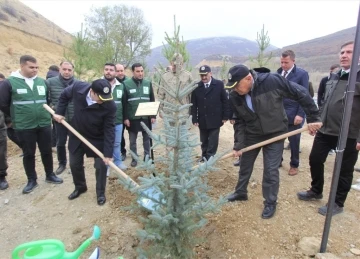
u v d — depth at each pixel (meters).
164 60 6.05
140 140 6.79
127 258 2.79
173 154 2.48
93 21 34.81
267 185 3.23
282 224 3.13
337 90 3.21
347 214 3.34
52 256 1.79
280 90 2.96
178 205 2.37
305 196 3.63
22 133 3.90
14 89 3.74
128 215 3.39
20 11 52.25
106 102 3.28
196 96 4.70
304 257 2.66
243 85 2.85
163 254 2.35
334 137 3.26
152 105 4.08
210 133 4.76
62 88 4.88
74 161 3.68
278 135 3.15
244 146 3.41
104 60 12.46
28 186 4.16
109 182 4.25
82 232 3.19
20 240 3.17
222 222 3.16
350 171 3.19
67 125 3.48
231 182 4.17
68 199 3.86
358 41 2.16
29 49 31.45
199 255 2.76
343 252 2.71
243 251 2.75
